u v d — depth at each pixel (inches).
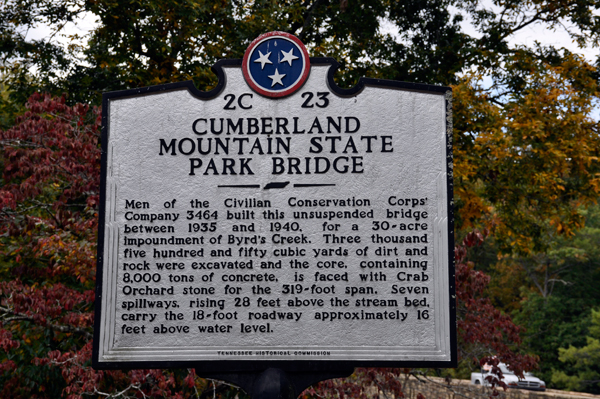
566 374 1362.0
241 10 499.8
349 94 198.5
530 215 554.9
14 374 347.9
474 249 1162.6
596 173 516.1
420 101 197.3
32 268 310.3
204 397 303.1
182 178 195.6
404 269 188.9
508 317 292.5
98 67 493.4
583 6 587.2
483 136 464.1
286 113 198.7
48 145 274.1
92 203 258.4
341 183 193.6
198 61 486.6
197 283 189.8
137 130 198.4
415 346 185.3
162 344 186.9
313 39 564.4
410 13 595.5
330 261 189.9
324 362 185.3
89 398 306.5
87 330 281.6
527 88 523.2
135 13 458.9
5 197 260.2
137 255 191.3
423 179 193.2
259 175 195.3
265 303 188.2
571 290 1502.2
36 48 509.7
